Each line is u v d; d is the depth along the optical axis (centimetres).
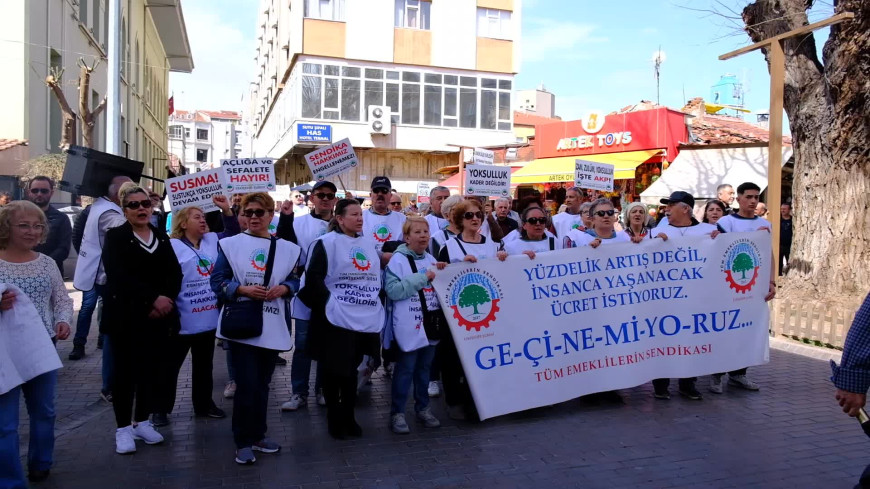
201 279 600
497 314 608
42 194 830
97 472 489
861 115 1014
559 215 915
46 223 466
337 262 545
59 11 1942
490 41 3478
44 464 469
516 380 612
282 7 3759
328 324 542
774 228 1007
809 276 1088
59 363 448
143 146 3703
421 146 3394
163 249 536
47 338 446
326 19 3222
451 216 641
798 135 1138
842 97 1016
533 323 621
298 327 647
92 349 877
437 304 595
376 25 3281
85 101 1666
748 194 727
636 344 664
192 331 593
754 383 738
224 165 874
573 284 640
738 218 738
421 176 3469
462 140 3456
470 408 620
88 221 695
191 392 709
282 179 4806
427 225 579
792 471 494
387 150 3409
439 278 585
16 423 416
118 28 1412
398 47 3334
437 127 3412
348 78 3275
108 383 657
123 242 515
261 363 523
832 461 513
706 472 493
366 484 472
